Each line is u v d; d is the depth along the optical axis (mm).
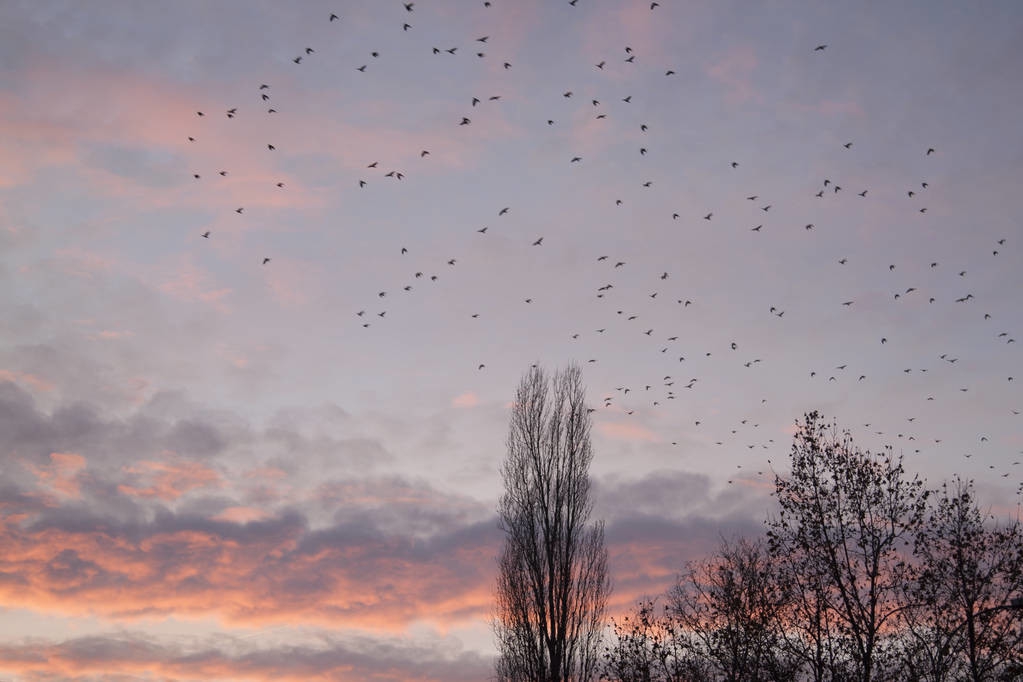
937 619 32000
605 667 37000
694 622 36562
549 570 42938
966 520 33250
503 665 42219
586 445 45094
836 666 32719
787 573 34469
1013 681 30984
